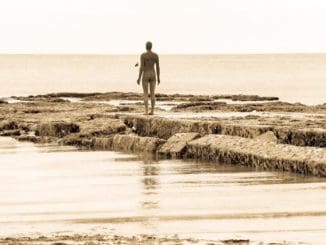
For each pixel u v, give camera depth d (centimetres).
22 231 1691
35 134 4166
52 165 2862
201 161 2905
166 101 6894
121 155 3172
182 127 3431
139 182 2388
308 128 2967
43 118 4612
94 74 19750
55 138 3878
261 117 3788
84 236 1617
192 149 2994
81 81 15312
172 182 2370
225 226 1702
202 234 1625
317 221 1728
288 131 2928
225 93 10250
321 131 2825
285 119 3597
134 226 1722
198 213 1853
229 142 2862
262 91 10569
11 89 11856
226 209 1892
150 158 3044
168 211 1889
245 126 3086
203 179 2419
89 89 12044
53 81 15250
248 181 2348
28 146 3647
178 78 16450
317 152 2506
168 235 1620
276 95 9162
